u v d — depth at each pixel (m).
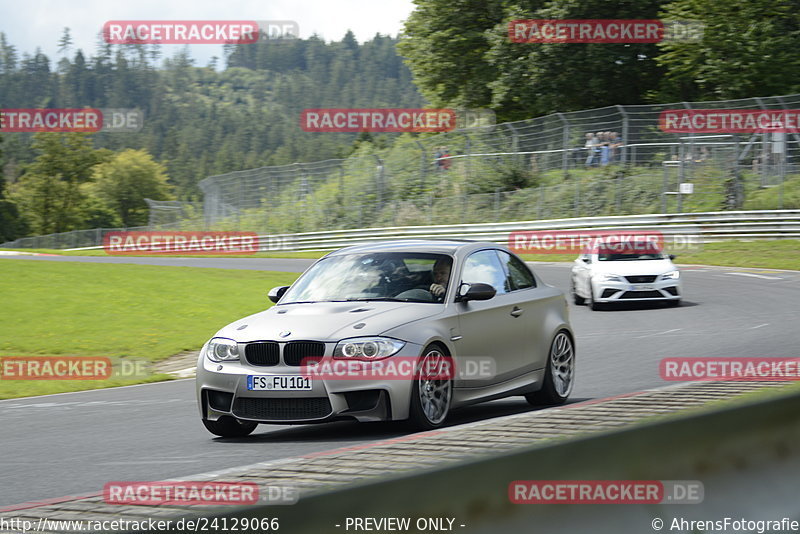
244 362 22.22
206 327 55.16
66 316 58.66
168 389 36.09
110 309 61.91
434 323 22.59
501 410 26.19
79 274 83.69
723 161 115.38
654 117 121.31
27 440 25.09
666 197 114.19
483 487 6.93
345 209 146.00
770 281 71.38
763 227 103.31
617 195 118.25
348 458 18.17
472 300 23.97
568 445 7.46
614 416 21.39
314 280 25.50
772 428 9.05
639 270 58.66
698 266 90.12
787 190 108.50
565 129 129.25
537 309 26.33
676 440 8.18
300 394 21.50
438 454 17.92
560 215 121.44
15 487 18.59
